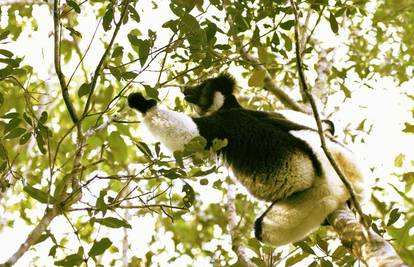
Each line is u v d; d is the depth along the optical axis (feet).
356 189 23.65
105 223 19.10
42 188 29.96
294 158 24.39
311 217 23.62
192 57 22.72
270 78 31.22
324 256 21.18
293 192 24.43
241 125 25.63
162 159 20.58
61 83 21.06
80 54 35.40
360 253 18.29
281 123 25.73
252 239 23.76
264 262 22.52
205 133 25.25
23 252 17.49
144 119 25.17
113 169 30.55
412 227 20.43
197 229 34.96
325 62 32.99
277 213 24.47
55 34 20.62
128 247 30.81
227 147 25.44
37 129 20.53
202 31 21.67
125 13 21.56
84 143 21.13
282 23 23.43
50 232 19.13
